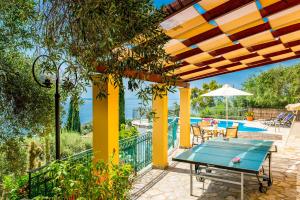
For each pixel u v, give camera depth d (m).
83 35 2.03
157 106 7.36
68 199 2.90
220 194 5.35
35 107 5.09
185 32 3.82
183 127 10.19
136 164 6.88
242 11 3.39
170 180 6.29
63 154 7.77
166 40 2.50
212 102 24.56
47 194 3.70
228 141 6.92
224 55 5.79
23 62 5.05
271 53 6.14
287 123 17.41
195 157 5.13
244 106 24.59
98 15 1.84
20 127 5.03
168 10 2.99
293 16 3.73
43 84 3.47
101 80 2.65
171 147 10.42
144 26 2.17
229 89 11.22
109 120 4.36
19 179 4.10
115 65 2.34
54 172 2.95
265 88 24.02
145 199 5.14
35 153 6.23
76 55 2.43
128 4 1.99
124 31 2.12
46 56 2.98
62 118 5.78
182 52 5.13
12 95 4.78
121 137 8.40
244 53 5.77
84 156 4.41
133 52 2.37
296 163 7.57
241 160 4.85
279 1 3.34
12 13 4.30
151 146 8.10
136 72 2.44
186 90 10.07
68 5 2.05
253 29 4.24
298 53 6.46
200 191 5.55
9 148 4.96
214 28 4.00
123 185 3.25
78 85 2.69
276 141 11.41
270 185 5.76
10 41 4.72
